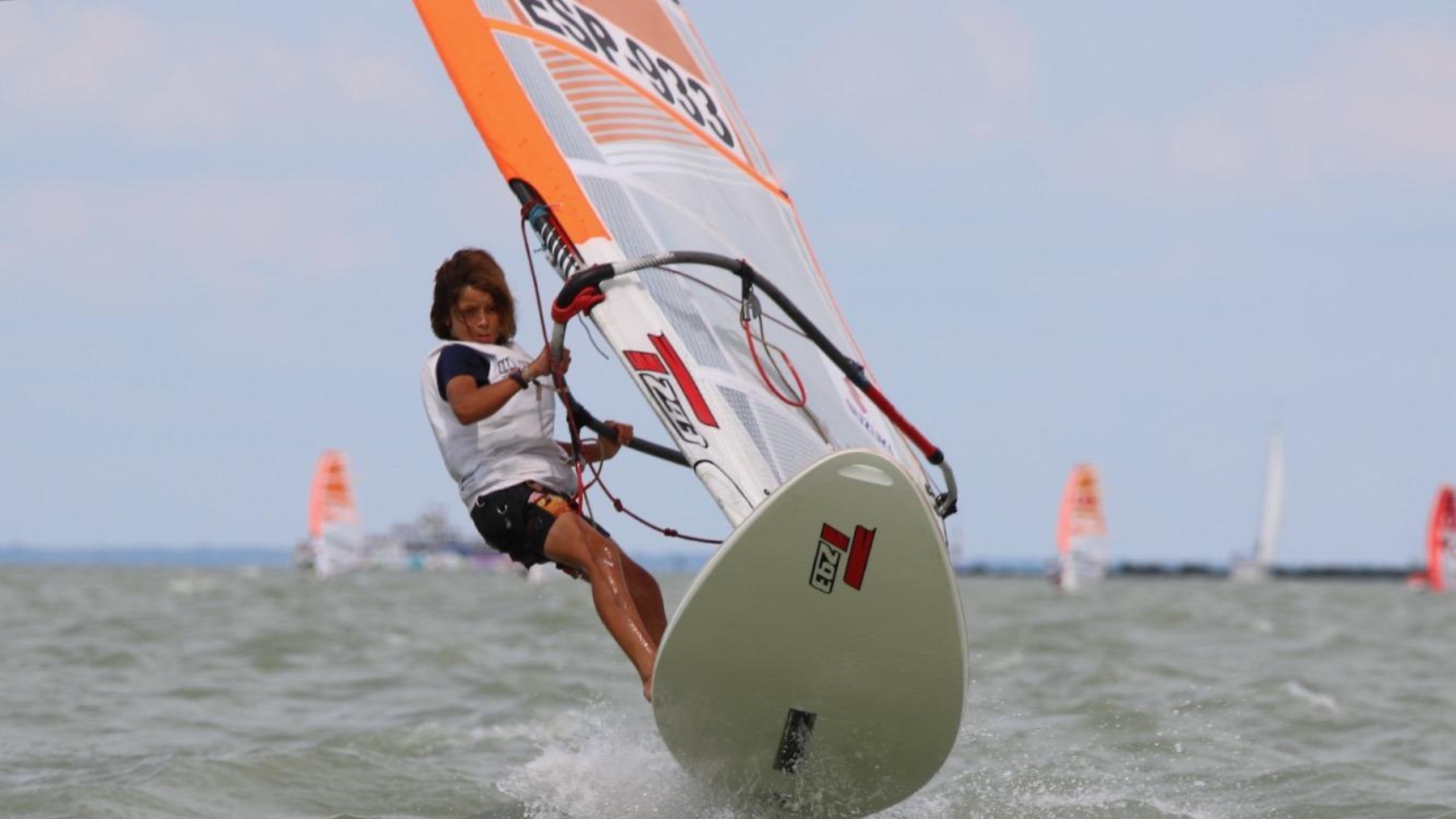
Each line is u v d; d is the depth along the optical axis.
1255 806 28.22
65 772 32.12
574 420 22.75
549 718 40.22
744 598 20.53
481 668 55.81
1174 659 63.78
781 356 26.08
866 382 24.39
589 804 26.67
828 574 20.38
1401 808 28.02
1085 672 55.78
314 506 154.50
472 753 34.62
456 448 23.03
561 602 130.62
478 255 23.12
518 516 22.69
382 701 45.97
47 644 67.56
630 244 24.53
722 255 23.98
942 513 25.39
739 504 21.98
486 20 25.81
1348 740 37.56
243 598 144.12
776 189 30.47
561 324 22.48
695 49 30.55
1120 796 28.98
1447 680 53.66
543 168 24.56
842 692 21.34
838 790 22.66
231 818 27.42
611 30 28.12
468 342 23.06
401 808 28.03
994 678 54.38
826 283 30.48
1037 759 33.22
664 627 22.92
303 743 36.50
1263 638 83.56
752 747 22.19
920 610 20.55
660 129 27.55
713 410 22.91
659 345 23.03
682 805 24.58
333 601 139.38
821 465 19.77
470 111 24.92
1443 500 199.62
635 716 41.03
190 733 38.75
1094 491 181.50
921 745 21.78
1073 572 180.75
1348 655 68.06
